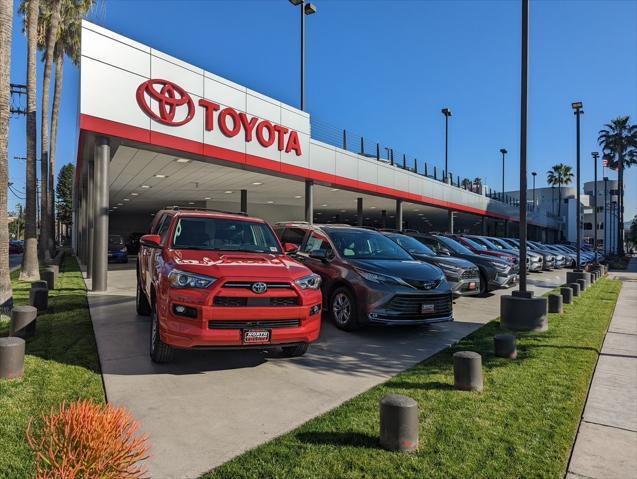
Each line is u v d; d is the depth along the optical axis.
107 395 4.41
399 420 3.39
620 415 4.31
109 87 10.94
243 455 3.31
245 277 4.93
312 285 5.52
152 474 3.04
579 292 13.77
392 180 23.62
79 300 10.01
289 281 5.18
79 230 27.77
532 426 3.88
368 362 5.82
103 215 11.44
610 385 5.16
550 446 3.54
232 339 4.83
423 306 7.09
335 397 4.55
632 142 54.69
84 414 2.26
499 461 3.30
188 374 5.13
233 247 6.25
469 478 3.07
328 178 18.55
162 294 5.08
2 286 8.03
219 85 13.48
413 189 25.88
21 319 6.39
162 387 4.68
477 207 36.34
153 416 3.97
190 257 5.42
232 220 6.71
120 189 23.45
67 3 25.98
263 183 20.66
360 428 3.76
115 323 7.62
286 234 9.51
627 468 3.34
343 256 7.96
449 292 7.51
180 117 12.39
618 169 56.69
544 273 22.64
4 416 3.78
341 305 7.66
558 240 73.31
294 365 5.61
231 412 4.11
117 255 24.11
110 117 10.95
